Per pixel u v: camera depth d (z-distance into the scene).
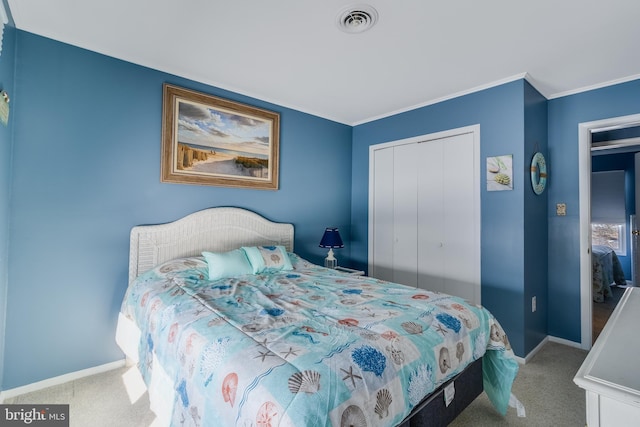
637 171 4.15
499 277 2.69
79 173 2.16
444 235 3.10
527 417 1.81
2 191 1.78
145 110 2.45
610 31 1.95
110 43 2.17
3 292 1.88
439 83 2.78
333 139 3.84
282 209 3.34
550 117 3.01
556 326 2.96
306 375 1.00
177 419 1.25
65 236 2.12
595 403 0.65
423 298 1.83
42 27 1.98
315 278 2.41
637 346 0.83
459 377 1.56
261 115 3.12
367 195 3.87
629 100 2.59
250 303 1.72
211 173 2.79
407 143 3.45
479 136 2.84
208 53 2.29
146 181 2.45
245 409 0.97
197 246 2.66
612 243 5.48
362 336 1.28
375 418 1.03
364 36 2.04
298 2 1.72
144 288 2.07
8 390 1.92
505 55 2.27
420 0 1.68
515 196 2.60
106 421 1.71
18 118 1.95
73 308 2.15
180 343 1.38
